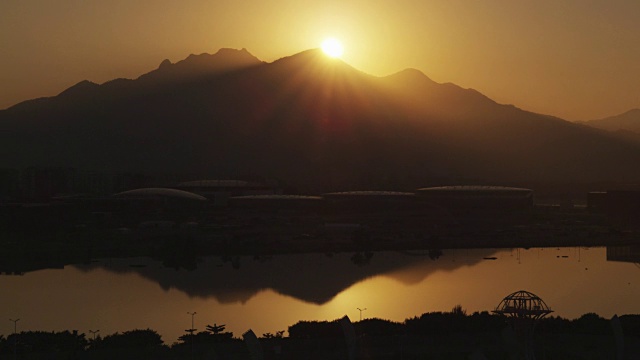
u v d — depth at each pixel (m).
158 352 160.25
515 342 135.88
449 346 162.00
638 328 171.50
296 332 175.75
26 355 158.25
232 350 161.12
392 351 158.38
